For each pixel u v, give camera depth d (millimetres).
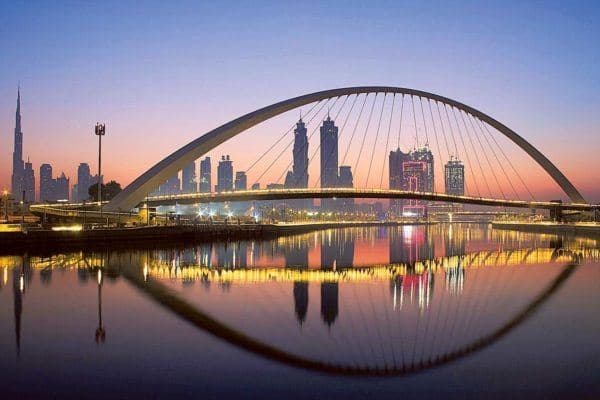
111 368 15125
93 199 157500
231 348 17234
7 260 43906
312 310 23453
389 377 14742
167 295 27016
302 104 92312
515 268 42500
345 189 121875
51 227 70938
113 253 53188
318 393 13562
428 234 127938
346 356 16562
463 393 13617
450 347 17625
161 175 85125
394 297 27141
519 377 14727
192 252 59062
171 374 14695
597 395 13445
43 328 19547
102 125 82062
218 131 86438
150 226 80125
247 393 13469
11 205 135000
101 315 21797
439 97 116750
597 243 82250
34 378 14266
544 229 147375
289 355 16594
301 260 50844
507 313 23031
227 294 27656
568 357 16469
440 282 33219
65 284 30156
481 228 192375
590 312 23219
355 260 51469
